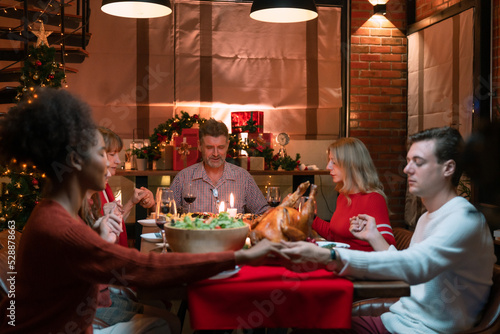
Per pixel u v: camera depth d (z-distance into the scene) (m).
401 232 2.59
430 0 5.38
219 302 1.42
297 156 5.19
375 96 5.73
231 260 1.32
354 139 2.40
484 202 3.90
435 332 1.60
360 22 5.68
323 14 5.64
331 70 5.68
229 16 5.50
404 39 5.76
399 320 1.69
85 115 1.21
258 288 1.43
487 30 4.55
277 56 5.59
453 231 1.53
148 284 1.23
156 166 4.78
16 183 3.99
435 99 5.18
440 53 5.12
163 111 5.38
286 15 3.64
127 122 5.30
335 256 1.48
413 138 1.67
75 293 1.21
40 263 1.17
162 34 5.36
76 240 1.15
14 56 4.52
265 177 5.61
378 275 1.49
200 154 4.70
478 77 4.55
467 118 4.67
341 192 2.38
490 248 1.60
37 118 1.17
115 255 1.19
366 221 1.92
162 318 1.95
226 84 5.50
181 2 5.40
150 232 2.50
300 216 1.69
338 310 1.45
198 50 5.44
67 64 5.16
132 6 3.54
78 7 4.95
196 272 1.27
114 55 5.26
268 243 1.42
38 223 1.17
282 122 5.62
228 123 5.54
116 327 1.79
